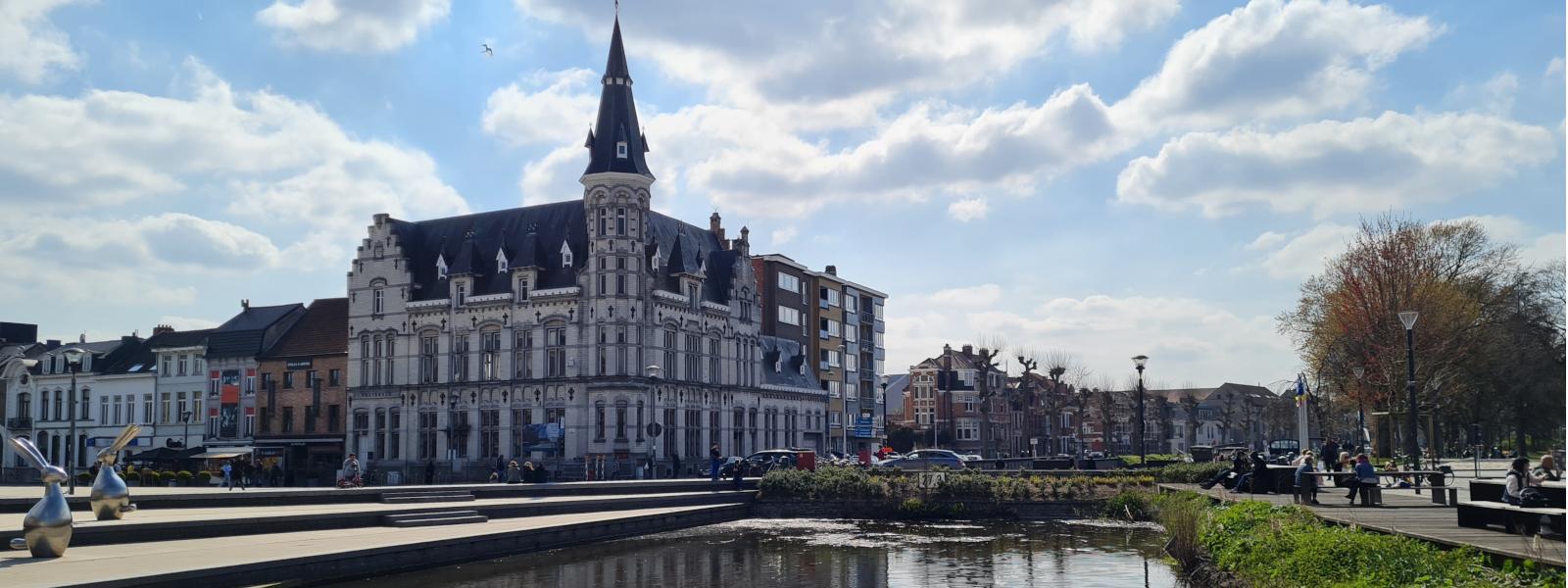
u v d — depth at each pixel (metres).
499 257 88.38
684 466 86.38
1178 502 37.69
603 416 81.88
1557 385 85.88
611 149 83.94
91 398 106.12
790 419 104.75
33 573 25.39
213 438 99.19
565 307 83.81
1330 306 80.94
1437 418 84.50
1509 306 86.19
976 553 41.53
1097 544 44.03
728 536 48.78
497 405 85.88
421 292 91.38
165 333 104.62
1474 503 26.88
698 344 91.00
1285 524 26.36
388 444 89.81
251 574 28.53
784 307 116.56
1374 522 29.25
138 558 29.02
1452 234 83.62
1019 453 169.50
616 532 47.22
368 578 32.75
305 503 44.91
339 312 98.06
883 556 40.88
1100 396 157.62
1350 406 84.56
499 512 47.44
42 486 62.16
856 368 133.75
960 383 160.38
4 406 110.00
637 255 83.69
